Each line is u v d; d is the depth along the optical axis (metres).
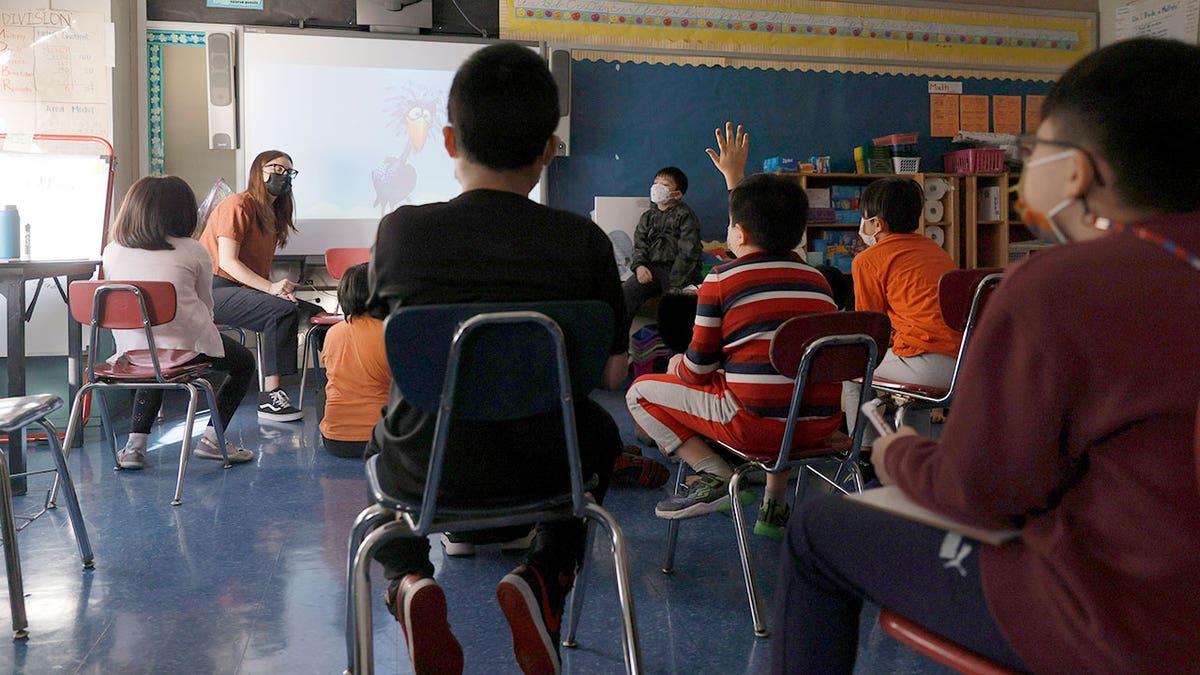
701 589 2.30
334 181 5.59
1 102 4.64
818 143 6.33
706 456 2.34
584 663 1.88
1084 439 0.81
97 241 4.25
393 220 1.40
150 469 3.54
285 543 2.67
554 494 1.42
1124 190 0.84
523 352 1.29
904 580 0.97
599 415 1.54
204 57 5.38
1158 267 0.79
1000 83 6.62
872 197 2.95
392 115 5.65
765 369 2.11
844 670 1.09
